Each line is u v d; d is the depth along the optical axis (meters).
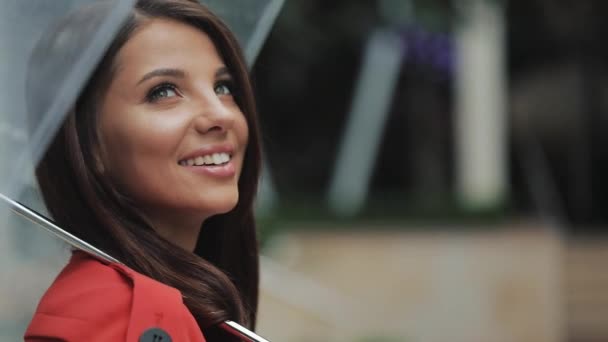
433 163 15.12
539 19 13.80
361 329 9.59
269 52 10.41
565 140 15.97
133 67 2.16
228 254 2.59
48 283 2.13
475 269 10.22
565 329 11.09
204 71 2.25
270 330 8.81
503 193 11.97
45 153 2.17
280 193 13.95
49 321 1.99
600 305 11.52
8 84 1.88
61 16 1.94
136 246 2.16
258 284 2.62
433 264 10.15
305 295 9.01
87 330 1.95
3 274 1.98
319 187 14.20
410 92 14.63
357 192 11.51
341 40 11.02
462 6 8.90
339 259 9.97
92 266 2.04
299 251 9.89
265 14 2.52
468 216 10.31
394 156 15.38
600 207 15.99
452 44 12.46
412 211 10.34
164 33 2.21
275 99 13.22
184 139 2.19
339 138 13.98
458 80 13.00
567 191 16.02
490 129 12.07
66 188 2.17
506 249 10.28
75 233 2.18
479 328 10.20
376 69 11.95
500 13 11.04
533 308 10.30
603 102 15.88
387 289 10.05
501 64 12.44
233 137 2.30
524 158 13.55
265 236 9.21
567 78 15.66
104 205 2.16
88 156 2.16
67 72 1.92
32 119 1.90
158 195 2.19
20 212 1.96
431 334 10.09
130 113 2.16
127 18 2.17
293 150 14.11
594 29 14.43
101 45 1.93
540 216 11.21
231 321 2.23
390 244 10.07
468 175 12.09
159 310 1.97
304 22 9.38
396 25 9.76
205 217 2.29
